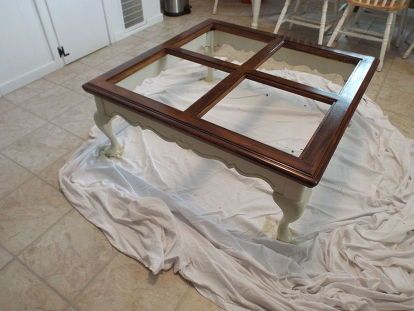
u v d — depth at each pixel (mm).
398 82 1920
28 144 1468
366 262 970
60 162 1378
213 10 2906
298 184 799
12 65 1796
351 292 908
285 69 1984
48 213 1163
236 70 1155
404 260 974
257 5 2389
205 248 1000
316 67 1394
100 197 1150
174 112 941
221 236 1028
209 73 1820
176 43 1354
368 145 1413
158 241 1006
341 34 2295
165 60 1334
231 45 1587
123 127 1506
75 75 1997
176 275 981
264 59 1239
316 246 1019
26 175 1314
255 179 1264
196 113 938
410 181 1236
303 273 949
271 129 1512
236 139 851
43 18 1845
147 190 1186
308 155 801
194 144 960
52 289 954
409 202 1149
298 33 2525
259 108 1632
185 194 1214
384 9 1812
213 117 1579
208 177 1284
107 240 1077
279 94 1729
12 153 1419
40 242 1075
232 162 906
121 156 1364
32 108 1698
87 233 1099
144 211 1074
